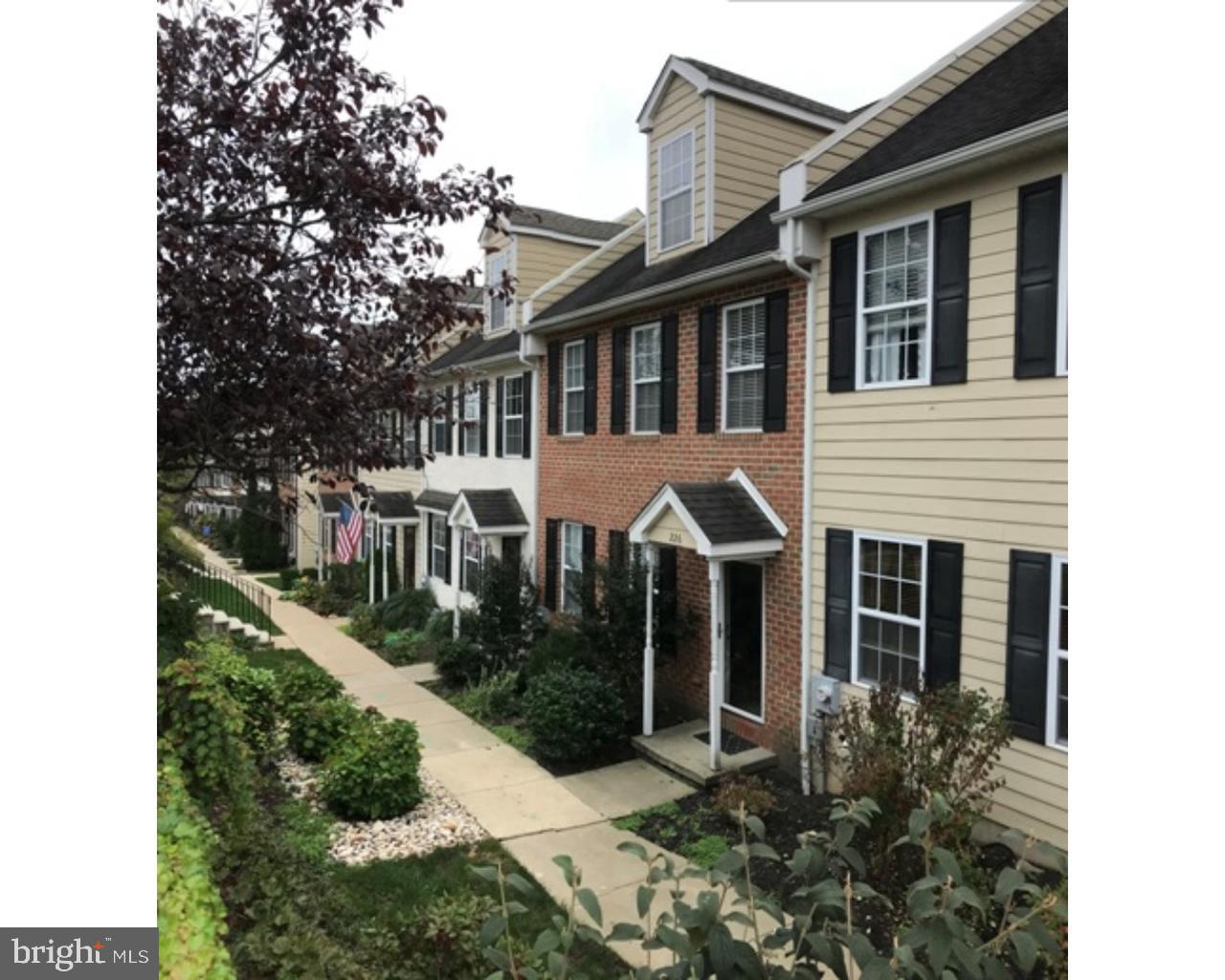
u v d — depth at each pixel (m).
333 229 4.19
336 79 4.21
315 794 7.20
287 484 5.14
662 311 9.79
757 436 8.30
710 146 9.68
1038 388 5.70
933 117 7.38
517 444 13.74
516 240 14.58
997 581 5.98
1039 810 5.70
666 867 2.99
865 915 4.91
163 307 3.43
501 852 6.34
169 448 3.96
